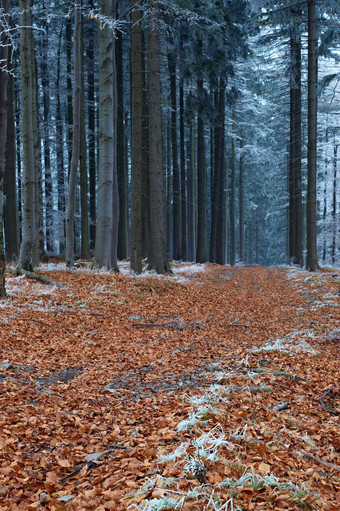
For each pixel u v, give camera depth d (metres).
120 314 10.95
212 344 8.58
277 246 58.53
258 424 4.32
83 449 4.09
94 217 28.77
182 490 3.04
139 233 17.14
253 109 46.06
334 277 18.39
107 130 15.91
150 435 4.26
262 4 23.14
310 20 21.12
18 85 26.44
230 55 29.86
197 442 3.64
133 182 16.95
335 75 24.19
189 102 28.00
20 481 3.43
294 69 28.02
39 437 4.29
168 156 36.97
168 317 11.23
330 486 3.21
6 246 19.14
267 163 52.72
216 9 25.23
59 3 25.20
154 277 16.41
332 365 6.67
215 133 33.53
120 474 3.46
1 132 9.88
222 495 2.91
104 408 5.16
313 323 10.12
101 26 15.52
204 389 5.51
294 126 30.27
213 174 36.78
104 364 7.05
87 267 17.33
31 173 13.18
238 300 15.16
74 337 8.57
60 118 28.56
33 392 5.56
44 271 14.45
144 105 25.25
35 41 26.75
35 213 15.64
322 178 37.66
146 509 2.79
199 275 20.58
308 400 5.25
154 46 17.78
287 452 3.72
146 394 5.65
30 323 8.84
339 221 32.62
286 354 7.22
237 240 64.69
